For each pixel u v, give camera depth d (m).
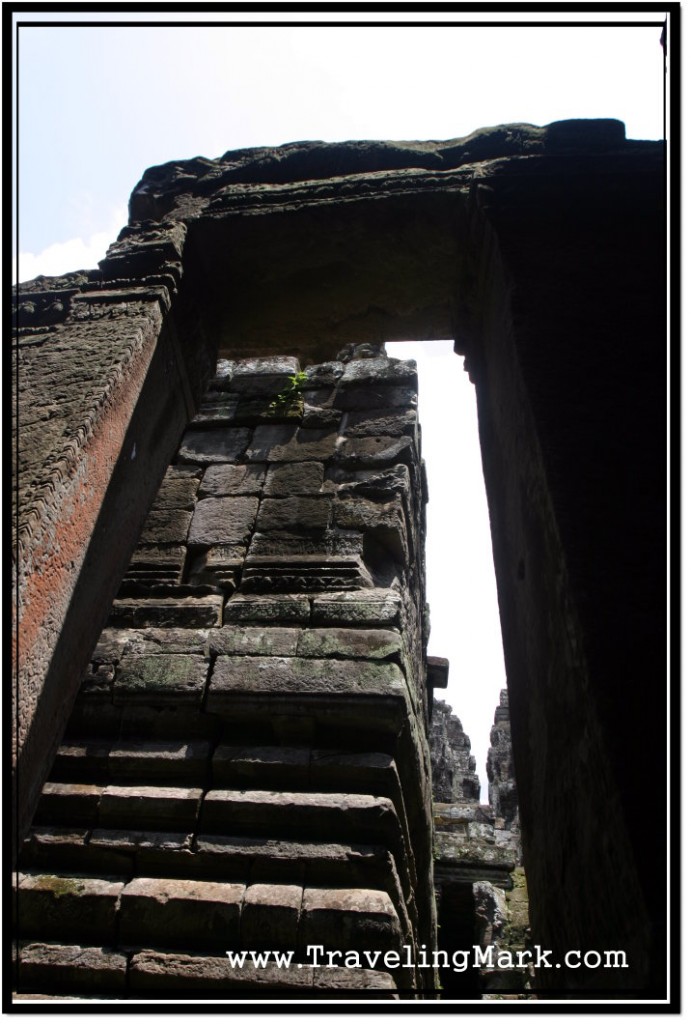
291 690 5.01
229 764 4.81
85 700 5.29
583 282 4.13
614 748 2.49
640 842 2.28
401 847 4.54
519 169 4.84
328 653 5.23
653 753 2.48
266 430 7.25
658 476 3.27
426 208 4.97
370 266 5.31
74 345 4.43
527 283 4.15
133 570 6.19
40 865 4.56
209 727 5.09
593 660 2.71
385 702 4.88
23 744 3.12
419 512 7.62
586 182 4.67
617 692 2.63
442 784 14.67
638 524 3.11
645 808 2.35
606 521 3.12
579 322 3.94
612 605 2.86
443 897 9.53
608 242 4.34
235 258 5.32
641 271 4.16
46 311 4.82
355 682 5.00
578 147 5.04
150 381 4.66
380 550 6.21
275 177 5.46
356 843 4.43
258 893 4.19
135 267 4.95
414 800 5.32
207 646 5.42
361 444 6.96
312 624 5.50
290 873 4.33
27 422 3.86
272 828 4.54
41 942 4.14
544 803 3.52
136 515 4.68
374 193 5.01
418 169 5.18
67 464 3.58
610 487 3.24
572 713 2.94
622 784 2.41
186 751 4.93
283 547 6.16
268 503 6.53
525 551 3.84
